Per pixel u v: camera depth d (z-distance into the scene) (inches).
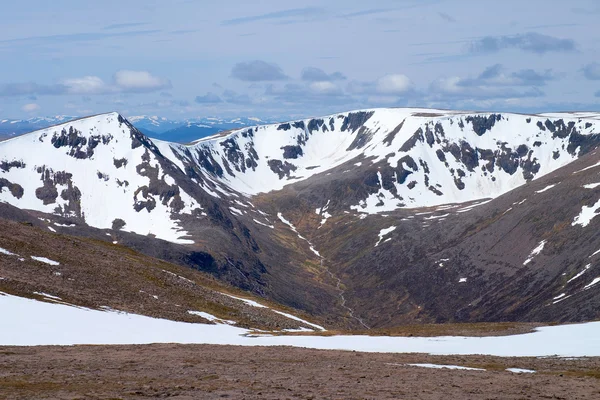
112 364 1614.2
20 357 1667.1
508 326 3068.4
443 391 1306.6
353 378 1477.6
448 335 2854.3
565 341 2461.9
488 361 1913.1
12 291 2903.5
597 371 1706.4
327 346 2495.1
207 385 1310.3
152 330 2746.1
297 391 1258.0
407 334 2945.4
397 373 1587.1
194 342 2524.6
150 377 1414.9
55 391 1165.1
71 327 2459.4
